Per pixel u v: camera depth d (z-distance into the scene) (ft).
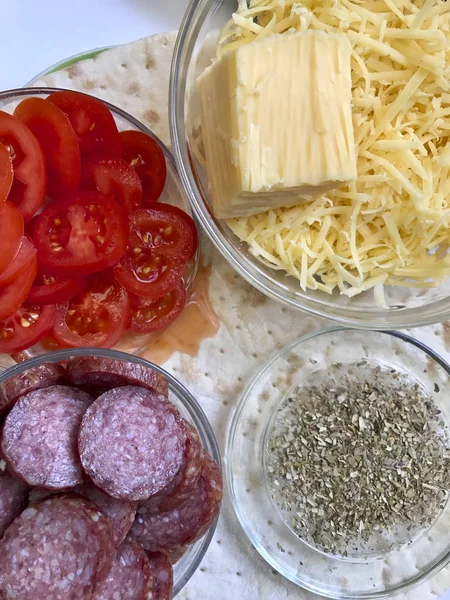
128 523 0.61
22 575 0.55
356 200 0.71
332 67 0.64
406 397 0.85
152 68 0.86
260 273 0.76
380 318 0.77
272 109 0.64
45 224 0.73
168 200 0.85
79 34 0.88
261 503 0.83
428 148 0.73
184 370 0.83
